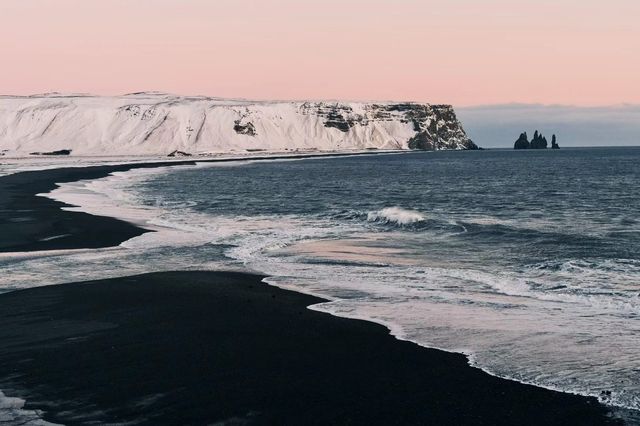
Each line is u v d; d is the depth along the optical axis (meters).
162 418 9.80
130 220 35.38
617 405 10.16
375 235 29.77
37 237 29.16
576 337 13.71
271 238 28.86
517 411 10.00
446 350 12.93
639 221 35.31
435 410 10.08
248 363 12.23
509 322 14.95
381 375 11.59
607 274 20.42
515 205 45.66
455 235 29.58
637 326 14.53
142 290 18.47
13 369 11.95
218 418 9.80
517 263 22.67
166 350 13.01
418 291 18.33
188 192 57.47
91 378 11.46
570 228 32.09
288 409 10.12
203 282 19.56
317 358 12.52
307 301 17.09
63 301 17.16
